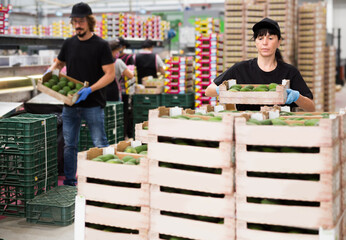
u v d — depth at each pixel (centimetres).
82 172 244
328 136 200
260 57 340
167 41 1327
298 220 207
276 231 219
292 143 205
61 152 559
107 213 240
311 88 928
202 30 789
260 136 208
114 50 690
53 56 772
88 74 474
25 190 414
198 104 738
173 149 223
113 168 237
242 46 803
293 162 205
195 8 2558
